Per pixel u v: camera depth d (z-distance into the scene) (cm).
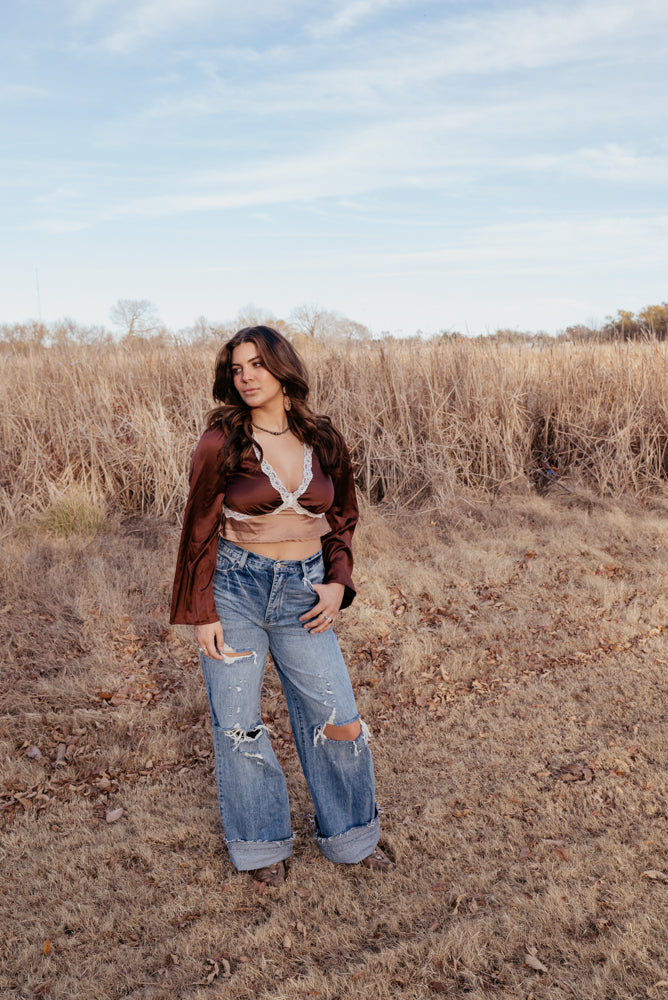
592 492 781
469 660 427
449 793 304
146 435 748
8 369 842
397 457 776
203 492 223
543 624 478
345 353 891
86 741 354
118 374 866
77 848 277
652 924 223
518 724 359
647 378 855
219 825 289
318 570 240
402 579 560
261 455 225
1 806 303
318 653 239
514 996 202
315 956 223
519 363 891
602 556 594
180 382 875
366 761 255
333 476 248
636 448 832
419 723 368
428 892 245
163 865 266
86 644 450
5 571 539
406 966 215
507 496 771
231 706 239
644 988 201
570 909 232
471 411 834
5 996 210
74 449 759
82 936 233
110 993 211
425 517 720
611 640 450
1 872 263
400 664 428
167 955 225
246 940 228
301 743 256
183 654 447
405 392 828
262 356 220
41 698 386
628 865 251
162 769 334
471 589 543
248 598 232
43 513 679
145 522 699
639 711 363
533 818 283
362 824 261
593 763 318
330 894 247
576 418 859
